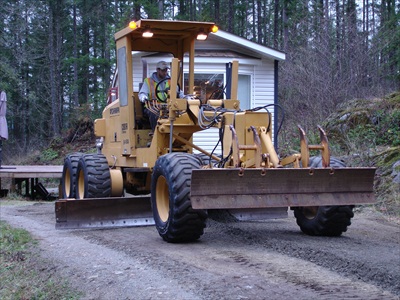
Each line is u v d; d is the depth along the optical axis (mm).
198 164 7469
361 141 14242
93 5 44906
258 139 7242
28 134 43062
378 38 22141
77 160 11227
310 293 5121
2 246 7949
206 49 18062
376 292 5172
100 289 5543
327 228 7973
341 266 6078
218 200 6898
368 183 7480
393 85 21797
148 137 9633
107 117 10742
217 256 6641
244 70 18141
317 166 7891
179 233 7375
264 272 5840
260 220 9891
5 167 19016
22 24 36469
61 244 7809
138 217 8945
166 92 9148
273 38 38562
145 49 10094
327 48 20234
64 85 45719
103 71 43844
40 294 5691
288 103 19875
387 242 7758
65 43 45938
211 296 5027
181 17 39938
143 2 33875
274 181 7086
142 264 6328
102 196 9836
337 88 18844
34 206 13406
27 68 41438
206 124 8312
